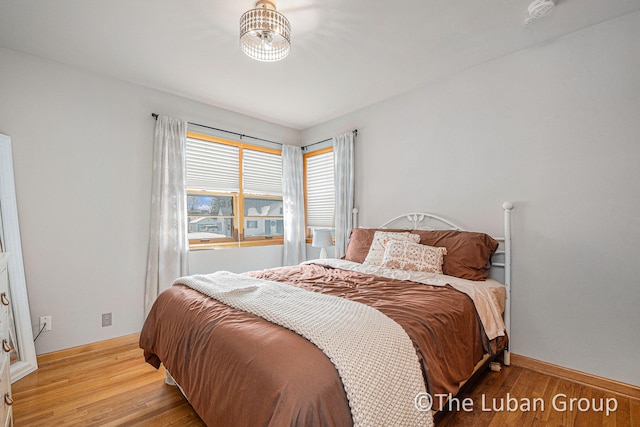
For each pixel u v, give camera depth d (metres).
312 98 3.12
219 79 2.69
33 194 2.25
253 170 3.76
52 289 2.33
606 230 1.90
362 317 1.26
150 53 2.26
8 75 2.18
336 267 2.62
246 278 2.05
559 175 2.08
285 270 2.52
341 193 3.48
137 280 2.76
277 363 0.97
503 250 2.32
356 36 2.05
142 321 2.78
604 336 1.90
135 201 2.75
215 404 1.12
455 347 1.49
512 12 1.81
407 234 2.64
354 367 0.98
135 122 2.76
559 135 2.08
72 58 2.32
